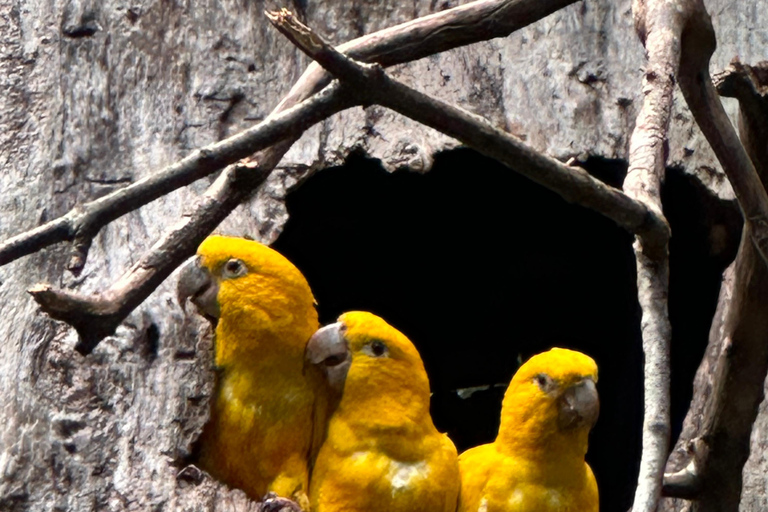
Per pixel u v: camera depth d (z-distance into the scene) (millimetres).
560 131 7848
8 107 7746
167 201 7285
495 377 10031
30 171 7504
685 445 7527
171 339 6789
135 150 7578
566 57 8141
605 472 9422
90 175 7488
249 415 6723
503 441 7039
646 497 4645
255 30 8031
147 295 5621
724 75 6031
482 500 6906
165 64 7875
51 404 6531
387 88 4789
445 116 4969
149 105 7742
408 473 6668
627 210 5359
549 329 9844
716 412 6953
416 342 9898
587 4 8344
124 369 6664
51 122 7672
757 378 6766
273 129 4852
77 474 6309
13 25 8070
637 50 8180
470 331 9922
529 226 9039
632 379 9336
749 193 6078
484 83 8008
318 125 7559
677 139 7887
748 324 6645
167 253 5730
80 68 7840
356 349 6801
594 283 9484
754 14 8469
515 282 9578
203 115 7707
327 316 9625
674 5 5836
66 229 4812
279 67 7918
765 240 6121
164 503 6176
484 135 5047
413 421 6766
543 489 6902
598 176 8055
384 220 8773
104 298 5438
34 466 6332
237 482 6820
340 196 8289
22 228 7277
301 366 6859
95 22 7996
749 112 6176
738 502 7191
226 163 4883
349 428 6738
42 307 5230
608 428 9492
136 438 6449
